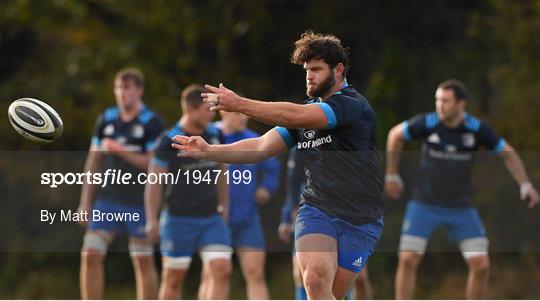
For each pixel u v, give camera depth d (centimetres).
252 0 5738
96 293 3134
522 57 5381
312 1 5738
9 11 5888
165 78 5750
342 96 2061
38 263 4916
